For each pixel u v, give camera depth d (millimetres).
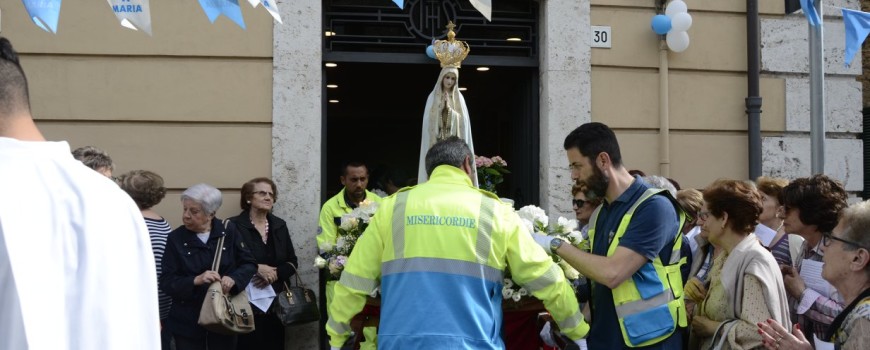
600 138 3992
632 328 3863
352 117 12734
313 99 7027
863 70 8922
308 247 6945
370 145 12938
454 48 6129
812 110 6555
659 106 7449
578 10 7379
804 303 4223
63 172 1938
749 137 7492
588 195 4098
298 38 7016
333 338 3871
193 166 6875
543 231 4816
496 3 7543
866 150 8539
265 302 6453
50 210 1878
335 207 6871
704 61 7543
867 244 2986
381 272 3809
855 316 2838
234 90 6930
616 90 7410
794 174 7605
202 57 6914
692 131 7520
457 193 3814
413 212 3754
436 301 3607
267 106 6965
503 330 4320
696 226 5547
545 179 7367
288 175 6957
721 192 4090
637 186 3980
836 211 4145
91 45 6793
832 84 7738
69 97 6777
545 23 7402
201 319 5547
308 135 7004
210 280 5645
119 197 2014
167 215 6832
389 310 3676
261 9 6980
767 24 7625
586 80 7355
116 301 1916
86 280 1882
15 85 1987
